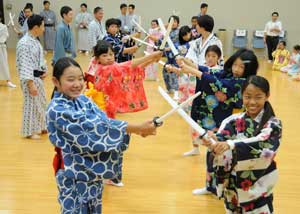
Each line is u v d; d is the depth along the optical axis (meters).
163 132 4.99
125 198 3.24
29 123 4.59
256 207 2.25
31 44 4.40
